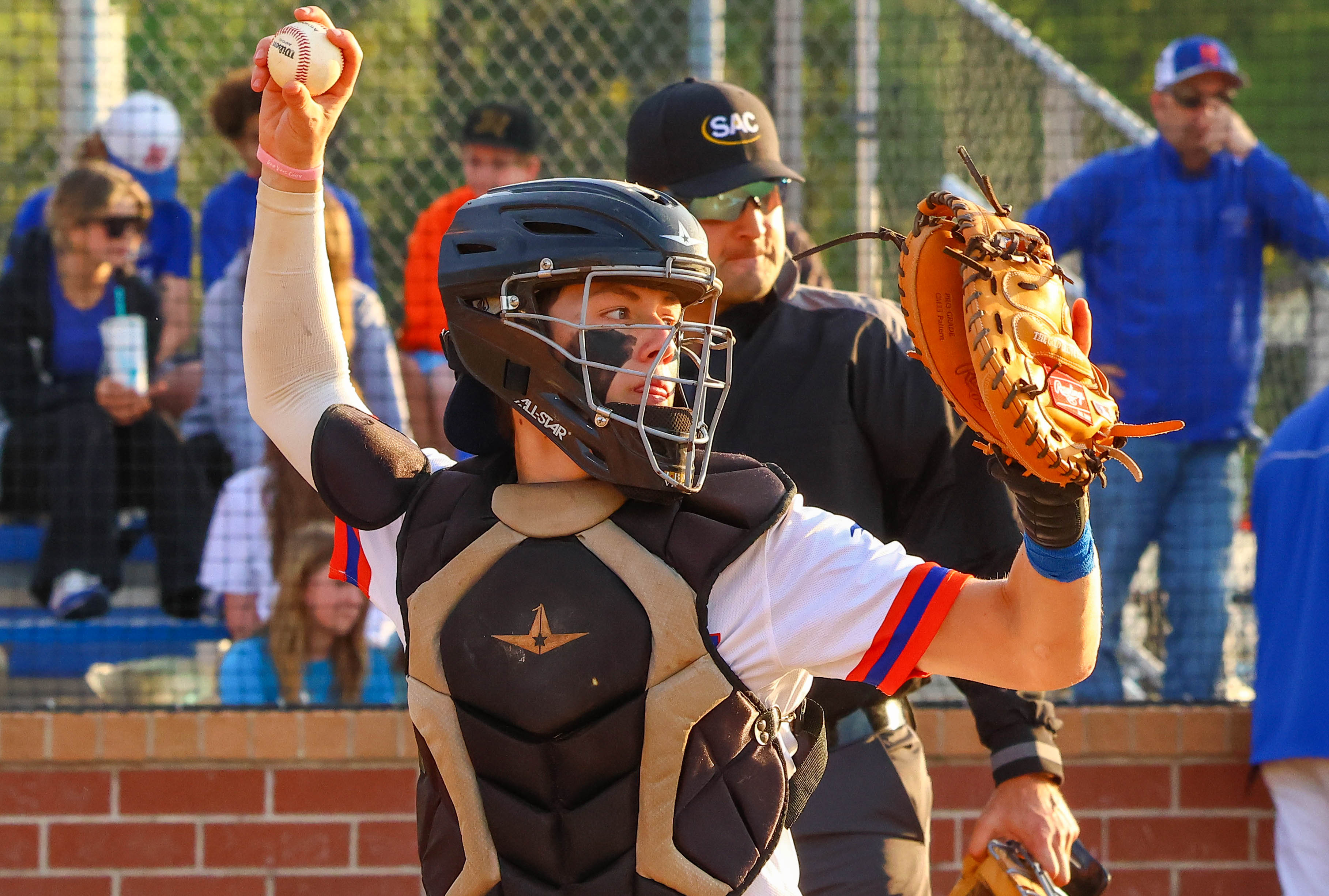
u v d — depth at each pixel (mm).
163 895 14695
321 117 7141
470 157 18078
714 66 18922
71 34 19266
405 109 21109
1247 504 19188
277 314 7266
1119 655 16469
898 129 21000
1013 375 5391
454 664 6246
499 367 6555
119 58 20031
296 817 14773
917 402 9898
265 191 7250
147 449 17109
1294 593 13836
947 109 20969
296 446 7172
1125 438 5676
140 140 18562
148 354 17688
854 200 21375
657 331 6398
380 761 14789
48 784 14680
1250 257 16953
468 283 6547
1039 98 20844
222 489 17219
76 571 17125
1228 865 14906
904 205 21250
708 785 6051
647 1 20891
